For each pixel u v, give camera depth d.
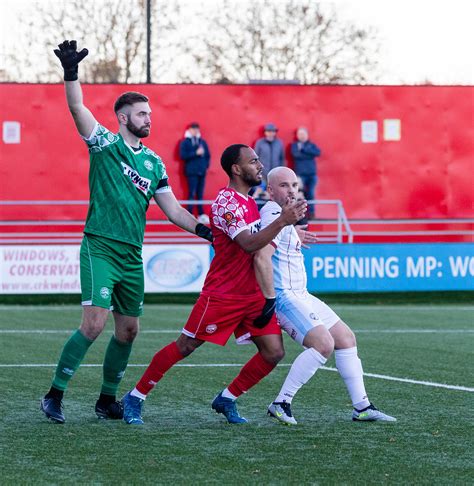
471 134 54.38
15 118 51.66
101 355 27.12
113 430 15.95
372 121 53.66
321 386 21.03
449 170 54.28
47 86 51.91
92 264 16.64
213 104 52.62
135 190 16.83
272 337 16.64
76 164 52.06
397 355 27.23
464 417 17.25
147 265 45.94
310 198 52.25
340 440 15.13
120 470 13.03
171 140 52.25
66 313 41.50
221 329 16.62
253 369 16.70
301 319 16.64
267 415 17.44
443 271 48.06
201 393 20.12
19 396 19.52
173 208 17.28
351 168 53.59
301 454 14.08
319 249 47.16
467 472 12.95
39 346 28.97
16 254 44.97
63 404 18.67
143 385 16.67
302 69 75.00
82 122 16.53
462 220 54.16
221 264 16.59
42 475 12.73
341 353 16.94
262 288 16.23
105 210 16.70
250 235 15.97
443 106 54.12
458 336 32.78
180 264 46.16
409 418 17.14
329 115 53.44
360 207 53.69
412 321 38.66
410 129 54.00
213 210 16.53
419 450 14.38
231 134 52.78
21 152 51.75
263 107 52.97
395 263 47.72
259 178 16.47
